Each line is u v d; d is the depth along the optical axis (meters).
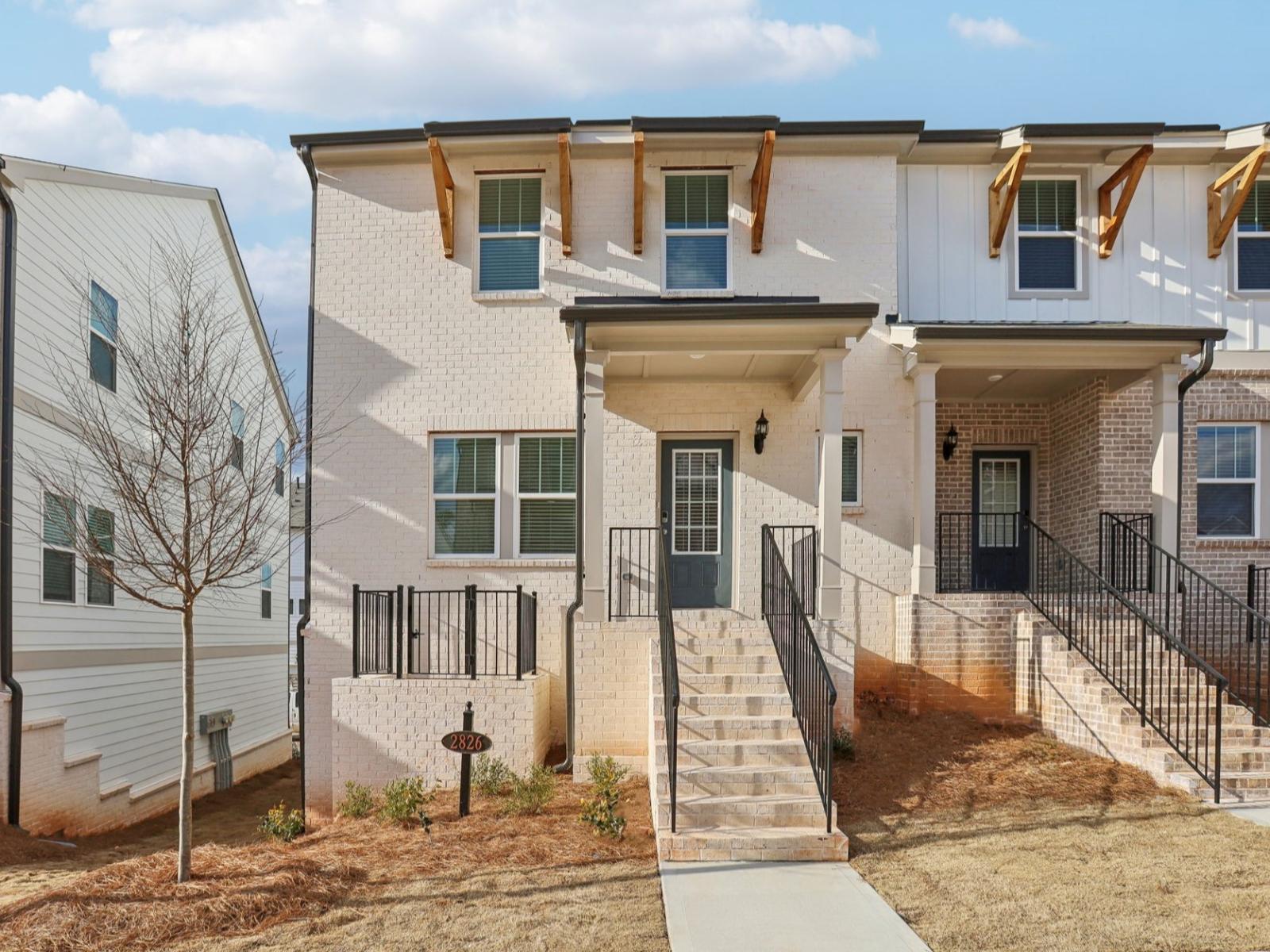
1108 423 11.84
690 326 10.08
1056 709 10.20
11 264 11.01
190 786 6.97
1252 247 12.61
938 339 10.81
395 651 11.50
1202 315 12.44
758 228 11.73
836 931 5.66
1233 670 11.57
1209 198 12.50
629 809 8.67
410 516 11.70
